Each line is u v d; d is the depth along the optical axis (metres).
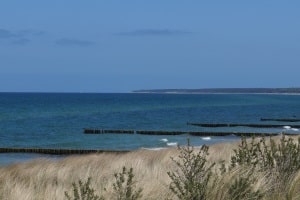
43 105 198.75
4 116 120.94
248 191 8.06
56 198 10.66
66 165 18.05
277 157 9.52
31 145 61.78
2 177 14.74
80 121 106.50
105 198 9.09
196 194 8.00
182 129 85.62
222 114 137.62
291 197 8.23
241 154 9.59
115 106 193.00
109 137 71.69
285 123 100.38
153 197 9.05
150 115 131.00
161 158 20.20
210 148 23.70
